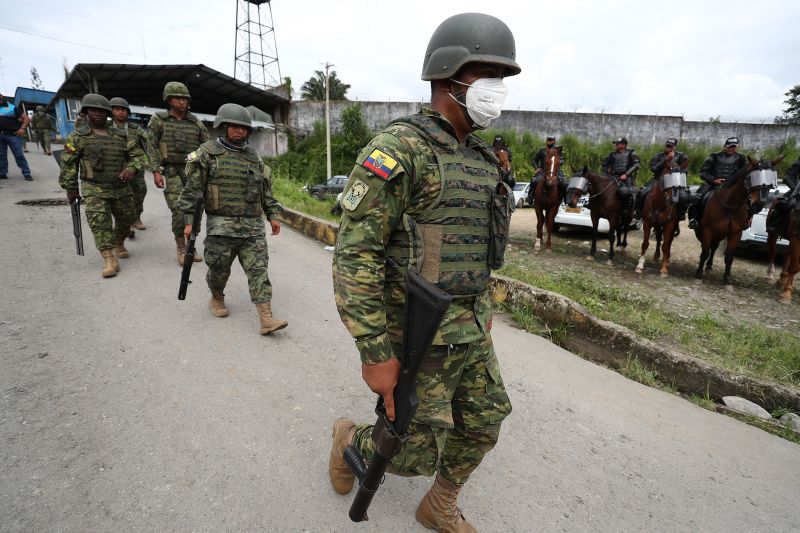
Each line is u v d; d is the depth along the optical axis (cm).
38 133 1571
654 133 2622
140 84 2238
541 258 794
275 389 280
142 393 263
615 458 253
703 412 315
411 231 132
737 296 614
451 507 179
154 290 423
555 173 819
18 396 249
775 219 657
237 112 334
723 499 229
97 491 191
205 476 205
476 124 142
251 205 342
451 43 136
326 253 645
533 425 276
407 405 129
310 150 2733
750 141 2564
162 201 884
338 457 188
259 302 343
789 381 354
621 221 848
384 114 2842
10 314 345
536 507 210
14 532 167
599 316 457
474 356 154
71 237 568
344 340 358
